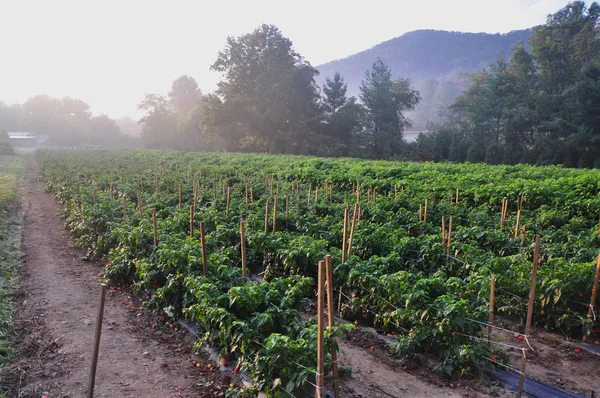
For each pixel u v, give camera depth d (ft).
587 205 56.85
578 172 102.17
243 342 21.52
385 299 28.94
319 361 18.78
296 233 48.60
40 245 52.90
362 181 88.28
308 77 256.11
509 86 230.68
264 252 40.47
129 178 100.78
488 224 51.49
